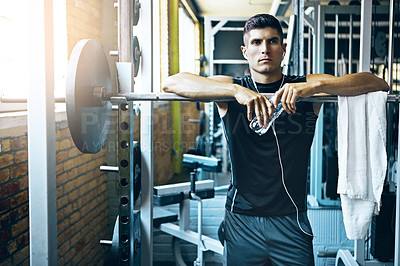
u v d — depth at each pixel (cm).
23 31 175
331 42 414
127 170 139
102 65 125
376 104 125
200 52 696
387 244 242
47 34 97
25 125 165
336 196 348
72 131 109
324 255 261
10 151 153
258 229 133
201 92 121
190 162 317
